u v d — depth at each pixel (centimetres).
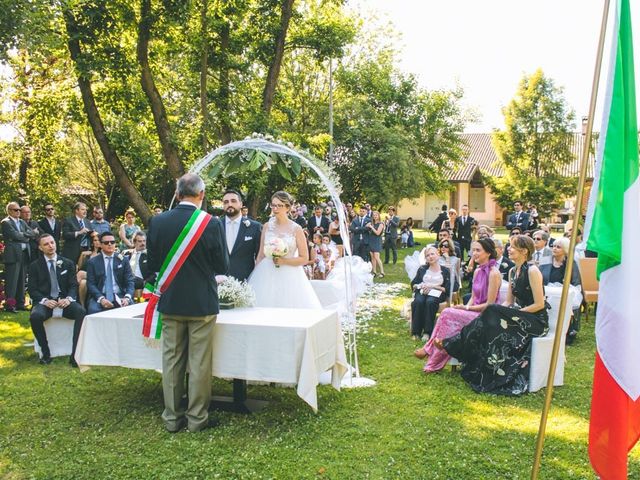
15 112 1866
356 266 1194
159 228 457
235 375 474
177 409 470
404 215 4316
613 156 329
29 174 2055
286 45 1891
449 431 469
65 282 711
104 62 1358
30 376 623
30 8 956
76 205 1112
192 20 1570
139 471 397
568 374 635
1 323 915
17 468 404
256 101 1839
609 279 331
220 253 461
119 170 1559
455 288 842
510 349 576
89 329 513
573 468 404
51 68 1798
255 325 468
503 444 443
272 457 419
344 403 534
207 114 1616
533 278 586
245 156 666
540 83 3459
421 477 390
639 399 347
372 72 2897
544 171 3506
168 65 1908
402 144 2717
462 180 4038
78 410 517
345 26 1914
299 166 660
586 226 336
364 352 727
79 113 1633
